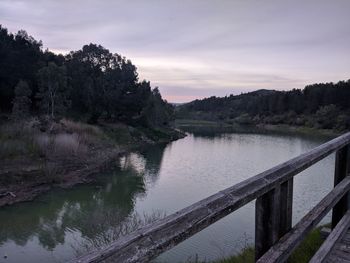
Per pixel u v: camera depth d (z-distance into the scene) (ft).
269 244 5.70
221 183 88.99
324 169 107.04
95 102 185.26
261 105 435.94
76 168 91.15
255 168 113.19
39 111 152.76
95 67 210.79
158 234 3.26
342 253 9.23
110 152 120.98
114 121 199.31
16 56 163.94
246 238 46.44
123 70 211.82
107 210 58.13
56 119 124.36
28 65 165.89
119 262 2.79
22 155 88.22
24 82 128.57
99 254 2.74
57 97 132.87
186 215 3.67
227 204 4.26
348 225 10.16
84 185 78.48
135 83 214.90
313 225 6.97
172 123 372.38
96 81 193.26
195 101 642.63
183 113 512.63
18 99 124.98
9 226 52.06
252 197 4.82
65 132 120.47
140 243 3.06
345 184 10.21
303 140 222.28
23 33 196.34
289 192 6.37
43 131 112.78
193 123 424.05
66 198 67.82
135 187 80.12
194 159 130.11
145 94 213.25
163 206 66.08
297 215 60.03
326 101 344.69
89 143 120.47
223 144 191.31
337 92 338.34
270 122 388.57
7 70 154.20
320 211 7.54
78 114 177.99
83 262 2.59
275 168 5.82
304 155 7.20
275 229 5.74
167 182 87.71
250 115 447.42
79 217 55.98
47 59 194.90
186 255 39.58
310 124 322.96
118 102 198.59
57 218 55.88
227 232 49.19
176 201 70.28
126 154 130.62
